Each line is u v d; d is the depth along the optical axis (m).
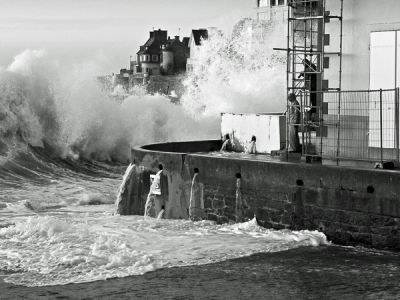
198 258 15.14
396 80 17.62
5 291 13.18
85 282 13.64
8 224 18.95
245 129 22.84
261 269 14.40
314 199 16.47
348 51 18.48
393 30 17.61
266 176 17.31
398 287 13.25
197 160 18.80
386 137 17.36
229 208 18.11
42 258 15.05
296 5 20.20
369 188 15.54
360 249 15.73
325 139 18.59
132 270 14.33
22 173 28.34
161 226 18.22
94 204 22.81
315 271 14.21
